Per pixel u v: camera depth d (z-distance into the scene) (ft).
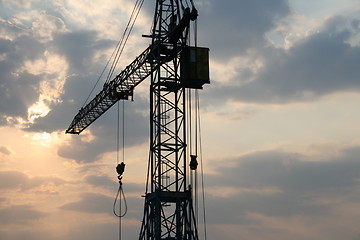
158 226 258.78
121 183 286.25
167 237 262.06
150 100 277.03
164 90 278.05
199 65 268.82
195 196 265.75
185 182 267.80
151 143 271.90
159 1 282.15
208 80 268.82
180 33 266.57
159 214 260.01
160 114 273.33
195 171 268.62
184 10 262.47
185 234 261.03
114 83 325.01
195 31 272.72
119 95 327.47
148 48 289.74
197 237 262.06
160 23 279.90
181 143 272.10
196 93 278.26
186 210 264.11
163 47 278.05
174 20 274.16
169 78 276.00
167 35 274.57
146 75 309.83
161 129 272.10
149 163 271.69
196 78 266.98
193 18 256.32
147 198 270.05
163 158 269.23
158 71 274.77
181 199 264.31
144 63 296.30
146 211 270.05
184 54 271.08
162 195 260.83
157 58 276.62
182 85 271.90
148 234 266.77
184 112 274.57
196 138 274.36
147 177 272.51
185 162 269.64
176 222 263.70
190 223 261.65
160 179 266.57
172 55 277.64
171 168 268.62
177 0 274.98
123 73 316.40
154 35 281.54
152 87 278.05
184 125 273.33
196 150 272.10
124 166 287.48
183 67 270.26
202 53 270.87
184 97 275.80
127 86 325.42
